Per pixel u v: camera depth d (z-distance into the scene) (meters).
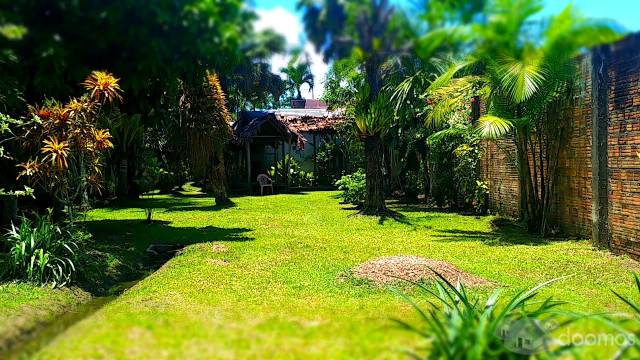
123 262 8.53
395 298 5.80
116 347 3.28
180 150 18.41
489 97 11.34
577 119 10.16
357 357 3.00
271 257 8.59
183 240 10.66
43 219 7.46
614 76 8.62
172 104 15.86
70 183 8.73
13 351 3.96
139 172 22.55
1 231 8.37
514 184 13.48
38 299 5.85
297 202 20.02
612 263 7.95
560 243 9.89
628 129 8.34
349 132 20.48
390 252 9.08
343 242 10.29
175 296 5.88
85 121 8.03
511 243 10.07
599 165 9.10
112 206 18.72
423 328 3.43
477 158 15.38
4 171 9.45
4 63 3.90
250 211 16.77
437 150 16.77
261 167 28.66
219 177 19.23
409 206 18.17
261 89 26.03
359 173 18.84
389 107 14.48
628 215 8.42
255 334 3.51
